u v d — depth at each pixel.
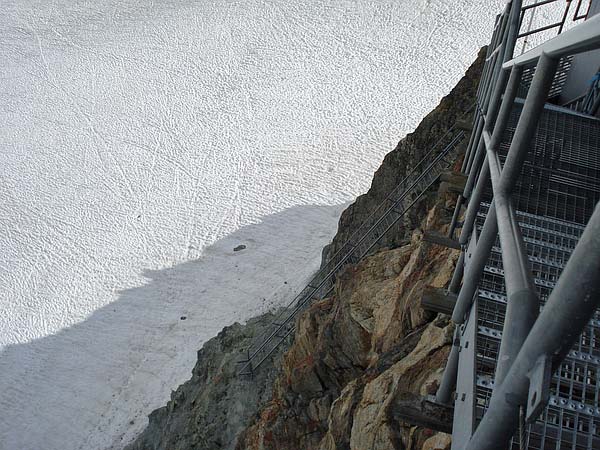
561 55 1.56
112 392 29.08
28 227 44.84
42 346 33.44
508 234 1.87
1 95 65.81
